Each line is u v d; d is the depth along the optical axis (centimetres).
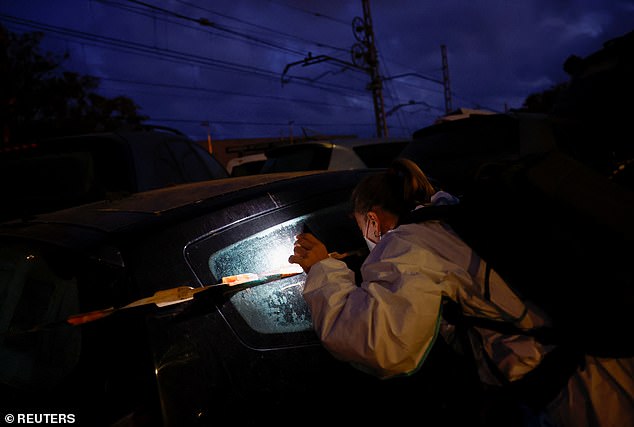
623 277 102
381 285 116
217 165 534
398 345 111
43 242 142
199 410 116
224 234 150
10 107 2059
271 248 158
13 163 298
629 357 109
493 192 118
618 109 533
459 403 130
